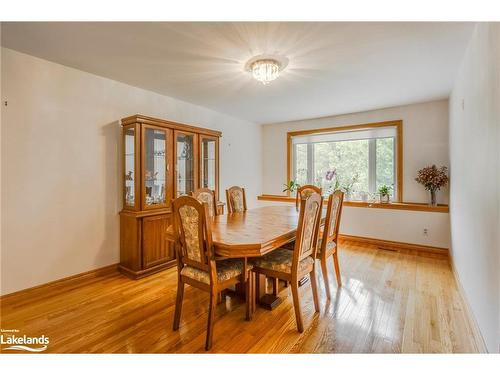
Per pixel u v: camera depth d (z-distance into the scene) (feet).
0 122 7.25
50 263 8.28
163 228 10.11
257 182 17.84
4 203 7.39
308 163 16.51
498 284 4.66
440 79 9.44
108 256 9.70
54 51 7.41
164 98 11.49
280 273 6.36
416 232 12.41
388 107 13.30
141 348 5.49
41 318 6.62
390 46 7.00
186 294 8.00
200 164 11.96
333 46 6.98
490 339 5.16
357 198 14.61
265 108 13.64
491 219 5.09
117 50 7.31
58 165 8.41
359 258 11.32
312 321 6.49
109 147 9.66
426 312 6.88
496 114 4.74
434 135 12.23
